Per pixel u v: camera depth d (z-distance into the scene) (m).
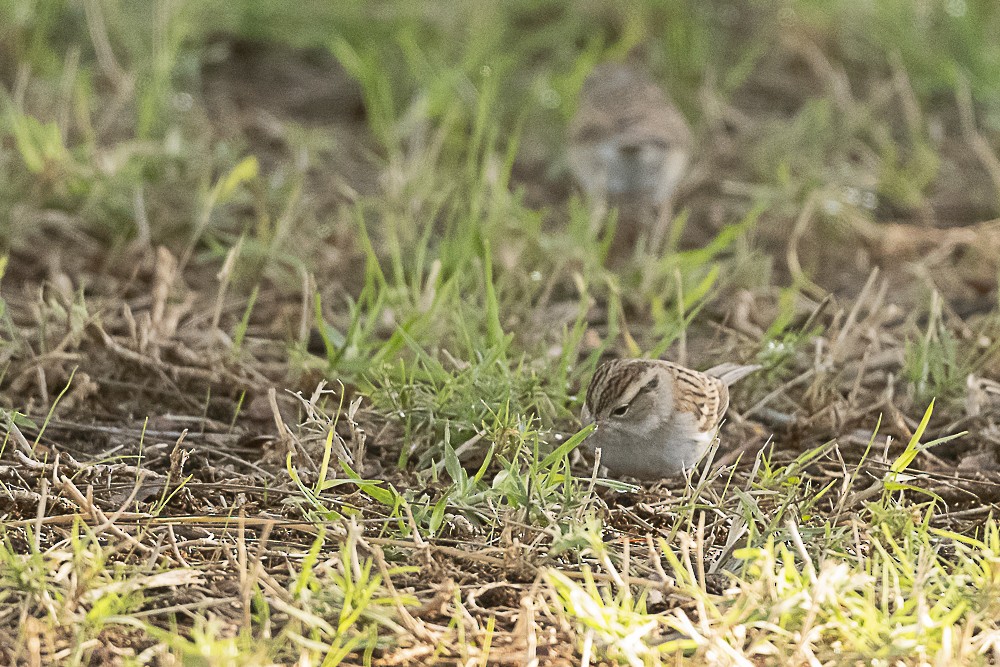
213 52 20.73
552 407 10.99
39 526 8.47
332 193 16.80
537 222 14.62
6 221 14.55
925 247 16.41
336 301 13.95
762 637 7.47
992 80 21.00
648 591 8.21
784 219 16.84
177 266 13.98
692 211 17.62
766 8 23.78
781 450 11.20
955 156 19.52
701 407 10.58
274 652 7.43
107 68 18.56
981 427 11.33
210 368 11.75
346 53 18.78
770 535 8.59
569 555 8.75
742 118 20.38
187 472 10.24
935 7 22.48
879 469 10.37
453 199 16.20
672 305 14.06
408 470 10.29
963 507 10.09
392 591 7.80
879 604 8.09
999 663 7.49
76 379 11.42
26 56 19.75
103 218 15.08
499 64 19.59
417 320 12.05
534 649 7.48
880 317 12.95
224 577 8.30
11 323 11.75
